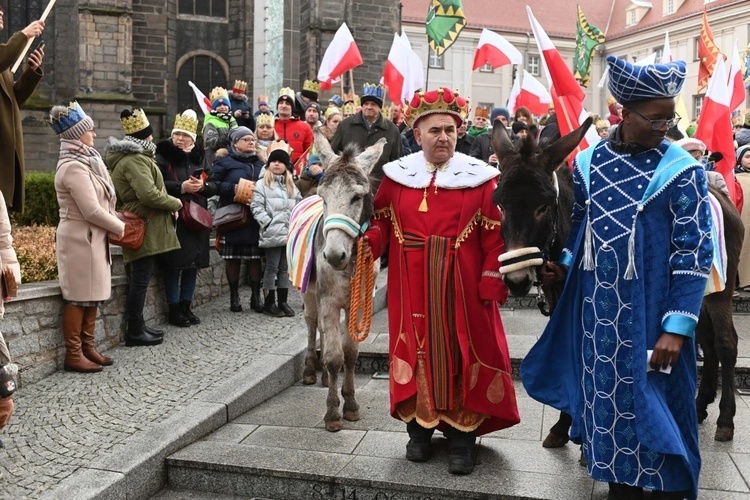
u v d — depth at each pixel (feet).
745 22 142.10
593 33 51.08
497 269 14.47
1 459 15.42
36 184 36.63
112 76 90.17
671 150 12.25
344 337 18.19
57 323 21.71
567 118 21.47
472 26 164.96
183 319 27.04
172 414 17.88
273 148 29.12
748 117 32.73
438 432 17.49
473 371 14.83
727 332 16.34
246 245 29.19
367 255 15.38
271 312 28.78
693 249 11.85
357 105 42.57
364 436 17.20
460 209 14.83
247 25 100.78
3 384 13.85
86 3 88.33
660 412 11.88
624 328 12.25
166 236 24.62
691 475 12.04
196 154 28.02
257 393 19.77
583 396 13.12
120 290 24.76
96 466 14.92
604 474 12.41
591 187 12.82
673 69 11.96
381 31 99.40
